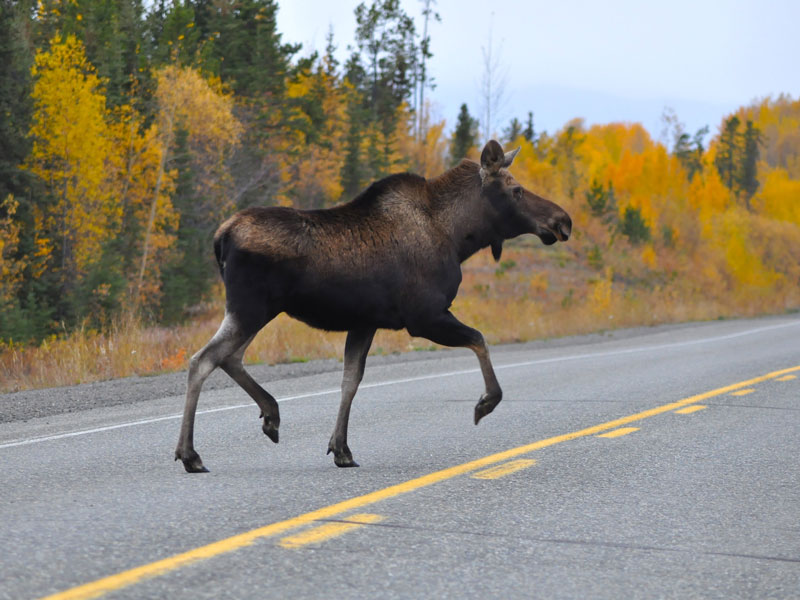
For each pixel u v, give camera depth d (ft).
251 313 49.73
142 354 118.32
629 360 131.23
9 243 245.24
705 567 35.19
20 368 111.04
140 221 302.66
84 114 266.77
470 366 120.67
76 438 63.82
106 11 340.18
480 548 36.81
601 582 33.04
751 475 52.70
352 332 54.39
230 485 47.60
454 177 56.08
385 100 601.21
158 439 63.41
